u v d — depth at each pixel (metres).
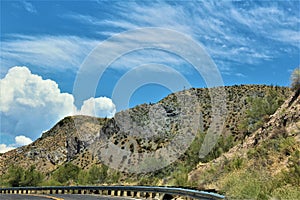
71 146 120.62
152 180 39.34
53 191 42.88
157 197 24.42
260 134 35.84
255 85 101.44
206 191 19.80
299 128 30.33
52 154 183.88
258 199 16.12
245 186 16.69
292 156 23.14
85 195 32.31
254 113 44.88
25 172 91.19
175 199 22.34
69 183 70.31
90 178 63.09
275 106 44.22
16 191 53.00
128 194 28.30
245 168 28.61
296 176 18.25
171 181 34.12
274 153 28.03
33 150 191.88
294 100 36.62
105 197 27.84
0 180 90.38
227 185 19.50
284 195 14.82
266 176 20.39
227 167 30.27
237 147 38.41
